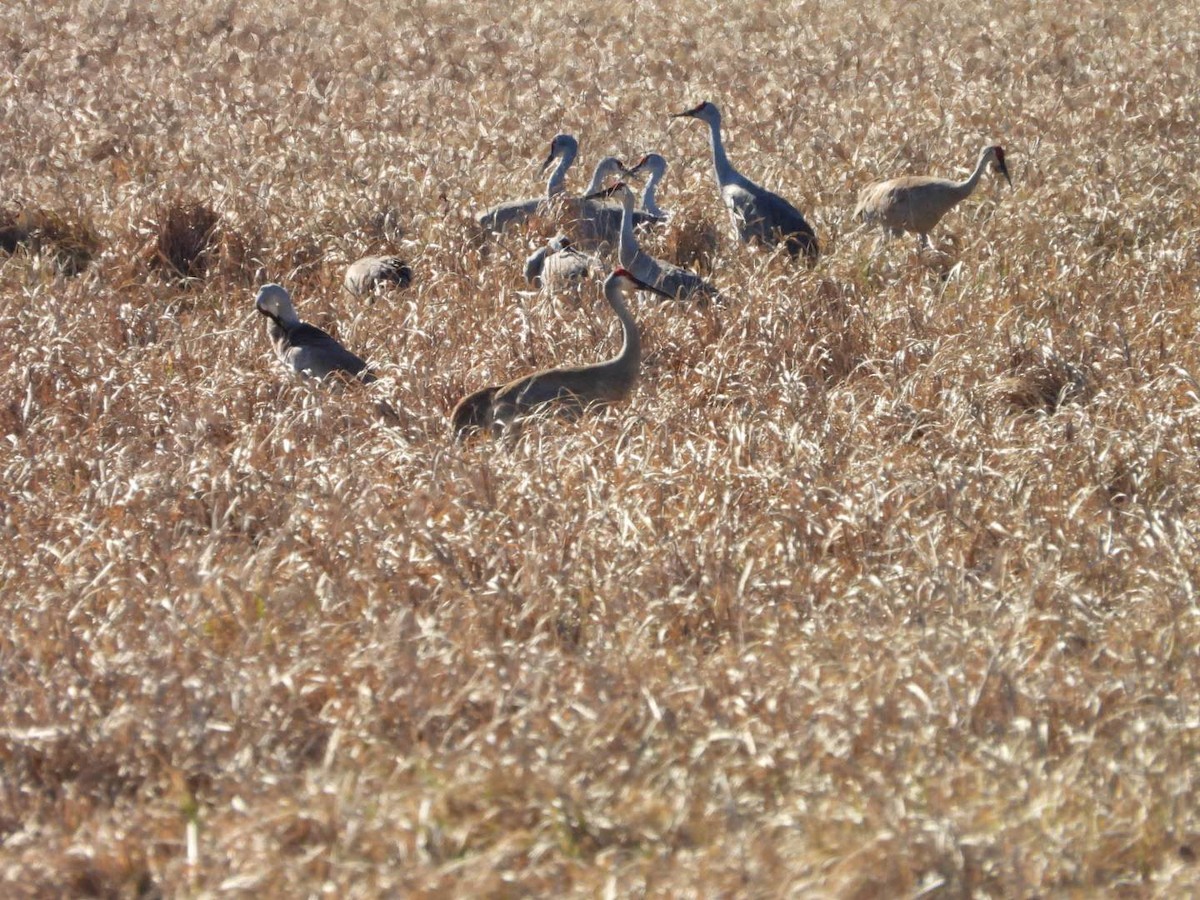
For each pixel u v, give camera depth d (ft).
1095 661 17.97
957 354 28.78
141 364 28.84
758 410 26.13
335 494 21.99
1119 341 29.30
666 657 18.15
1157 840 14.66
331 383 27.35
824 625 18.71
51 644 18.30
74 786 15.69
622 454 23.80
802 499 21.91
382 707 16.69
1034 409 27.02
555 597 19.29
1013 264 35.78
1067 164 44.80
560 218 39.45
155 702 16.71
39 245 37.60
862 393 27.61
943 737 16.26
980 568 20.77
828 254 37.29
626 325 27.02
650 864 14.23
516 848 14.44
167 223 36.96
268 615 18.93
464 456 23.75
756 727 16.33
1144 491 22.90
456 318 31.71
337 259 36.99
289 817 14.80
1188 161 44.11
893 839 14.28
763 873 13.94
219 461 23.81
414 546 20.56
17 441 25.09
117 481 22.65
